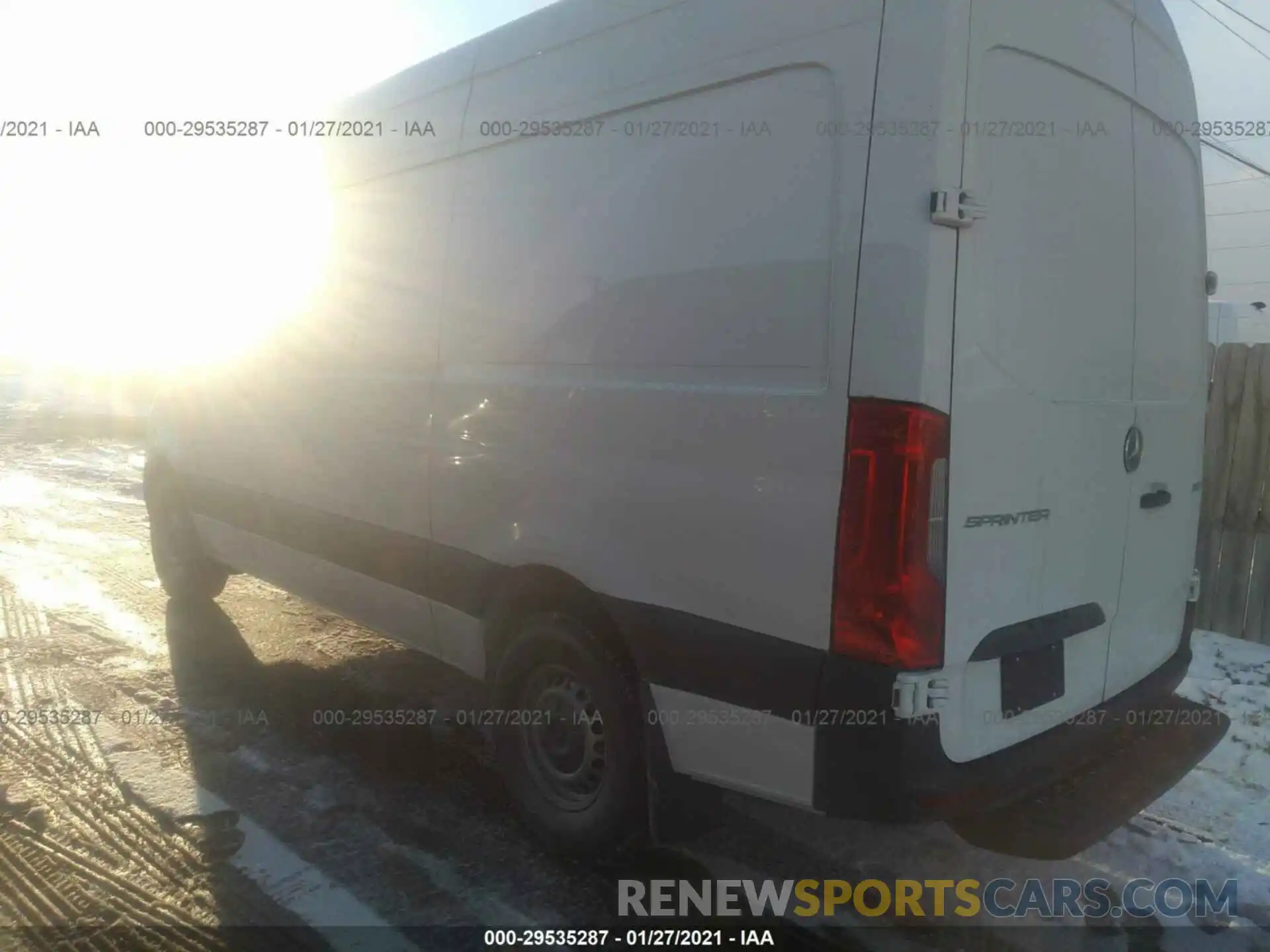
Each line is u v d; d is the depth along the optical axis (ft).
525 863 11.46
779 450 8.77
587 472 10.45
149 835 11.96
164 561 20.93
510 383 11.42
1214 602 19.95
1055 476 9.56
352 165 14.21
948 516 8.35
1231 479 19.54
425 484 12.74
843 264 8.38
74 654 18.35
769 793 9.16
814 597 8.58
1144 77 11.04
